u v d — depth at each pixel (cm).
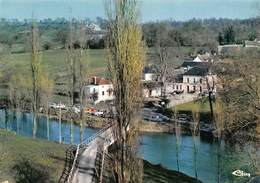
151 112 11794
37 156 5416
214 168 7244
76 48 8169
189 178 6325
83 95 8025
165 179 5972
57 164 5344
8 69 12700
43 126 10588
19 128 10212
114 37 3519
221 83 6384
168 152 8450
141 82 3631
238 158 6062
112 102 3659
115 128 3684
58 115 11050
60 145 6462
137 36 3525
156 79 15912
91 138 7019
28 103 11512
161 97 13975
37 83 8212
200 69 15800
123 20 3503
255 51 5891
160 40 19188
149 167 6366
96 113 11562
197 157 7994
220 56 11988
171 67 16825
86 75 8138
